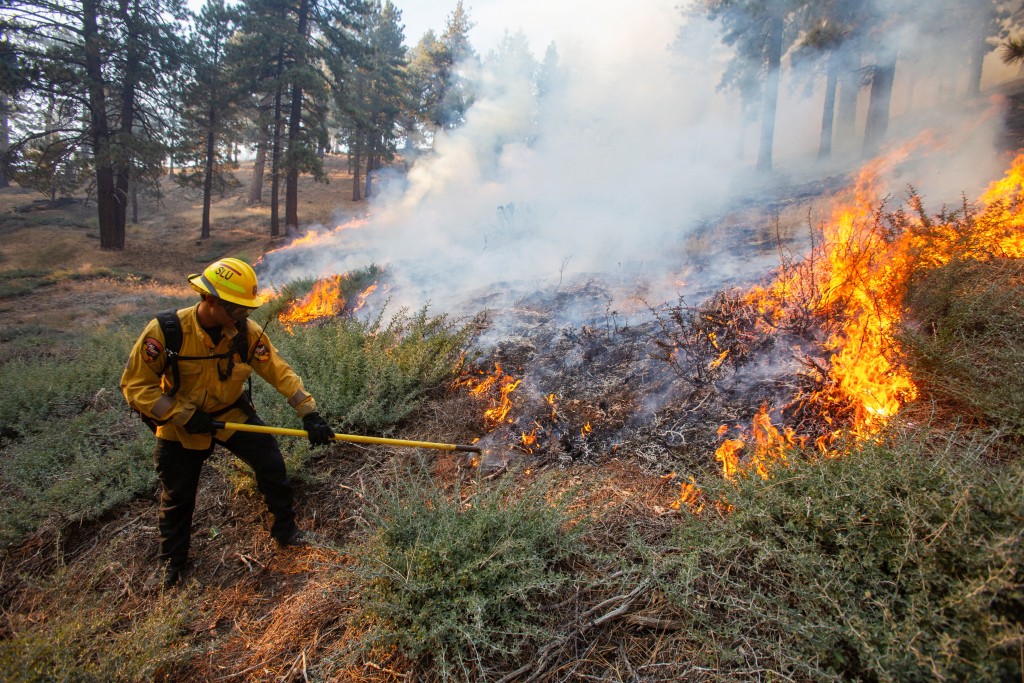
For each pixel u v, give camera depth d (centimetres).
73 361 732
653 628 218
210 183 2989
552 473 301
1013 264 363
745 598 208
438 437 384
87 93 2217
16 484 391
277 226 2942
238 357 284
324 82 2647
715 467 289
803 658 182
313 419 293
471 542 247
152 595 295
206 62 2531
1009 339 295
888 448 228
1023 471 196
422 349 472
